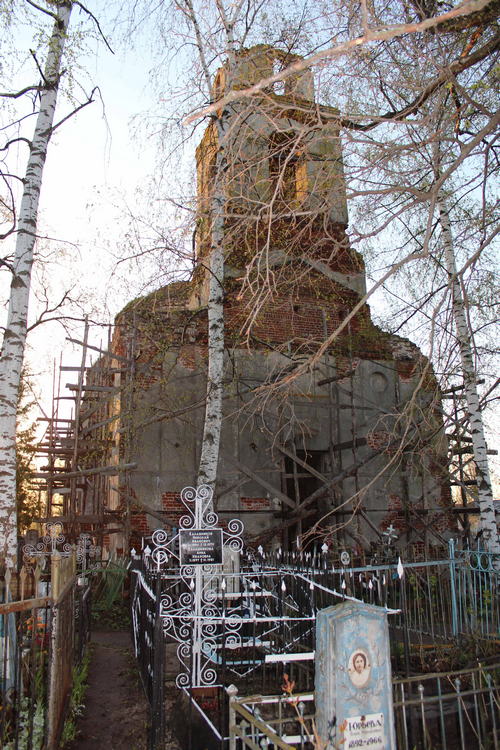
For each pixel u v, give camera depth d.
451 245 8.79
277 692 5.98
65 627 5.84
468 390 10.96
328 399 15.70
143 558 8.20
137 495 13.49
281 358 15.09
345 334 16.09
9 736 4.80
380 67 7.25
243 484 14.45
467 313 8.01
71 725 5.82
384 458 15.75
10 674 5.49
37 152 9.41
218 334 11.23
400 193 8.40
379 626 3.53
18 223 9.10
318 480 16.05
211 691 6.17
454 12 3.01
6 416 8.27
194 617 5.99
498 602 7.56
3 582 4.78
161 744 5.28
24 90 9.47
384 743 3.40
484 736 4.86
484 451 10.93
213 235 9.89
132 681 7.68
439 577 9.41
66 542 13.16
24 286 8.86
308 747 4.59
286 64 9.07
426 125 7.03
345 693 3.36
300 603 7.01
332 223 10.06
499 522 14.31
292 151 6.36
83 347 13.23
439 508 15.53
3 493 7.97
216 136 10.67
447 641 7.26
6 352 8.53
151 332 13.51
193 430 14.20
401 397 16.62
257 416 14.78
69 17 9.99
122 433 13.75
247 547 12.92
